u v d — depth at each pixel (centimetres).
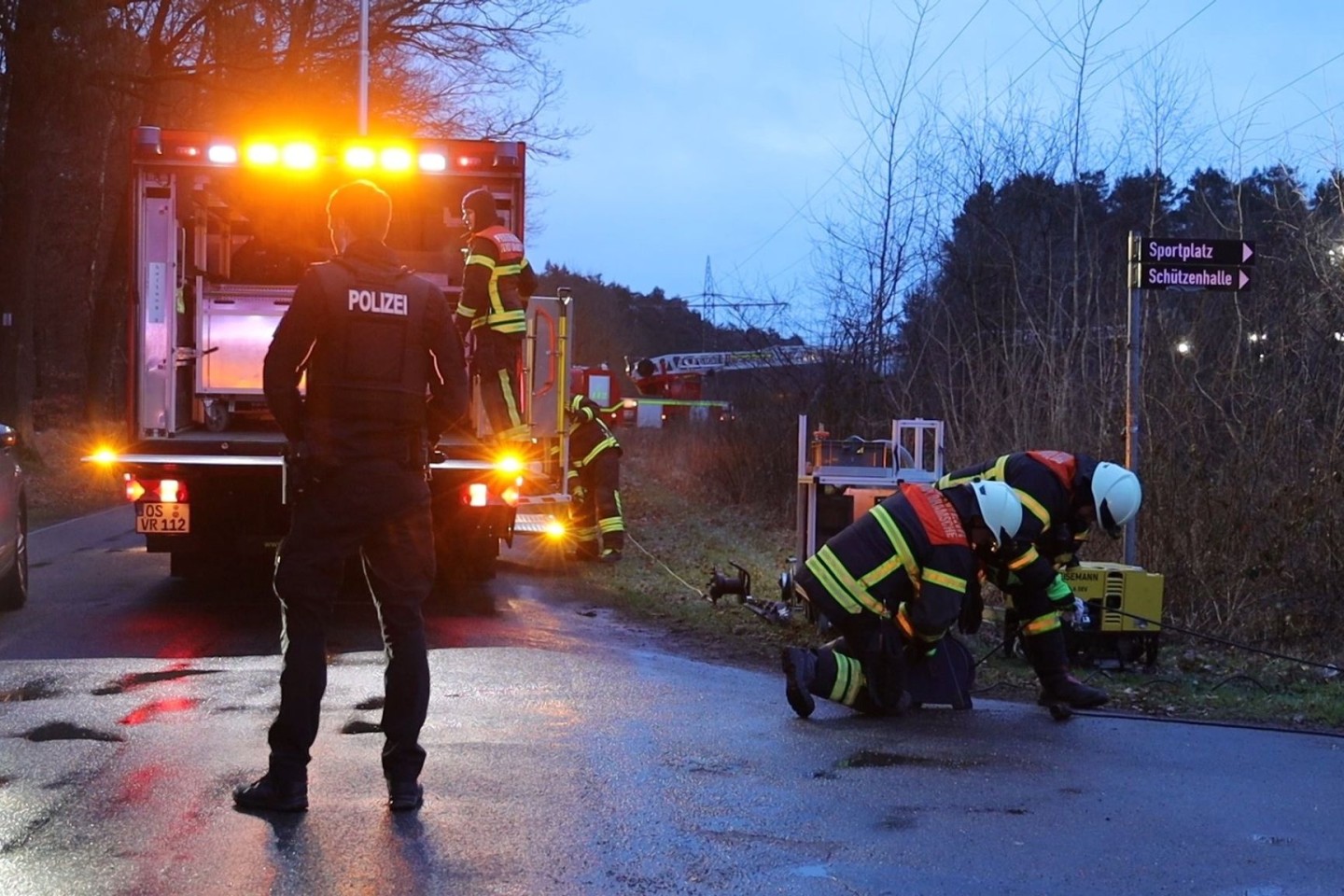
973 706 669
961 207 1502
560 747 558
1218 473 940
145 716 598
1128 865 431
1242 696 711
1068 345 1114
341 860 417
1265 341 1005
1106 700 644
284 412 461
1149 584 750
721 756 552
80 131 2438
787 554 1323
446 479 959
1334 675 771
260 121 2439
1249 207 1145
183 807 464
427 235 1101
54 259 3728
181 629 846
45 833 436
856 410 1547
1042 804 495
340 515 460
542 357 1020
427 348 481
